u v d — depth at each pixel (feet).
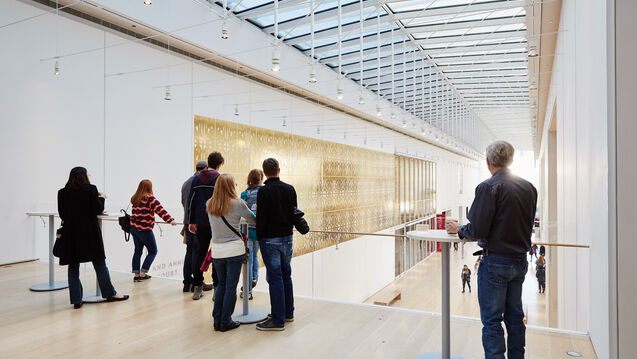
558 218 26.86
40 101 21.16
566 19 21.21
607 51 8.86
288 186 12.76
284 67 36.55
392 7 32.63
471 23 33.73
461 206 117.39
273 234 12.34
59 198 14.52
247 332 12.30
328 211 48.19
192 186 15.55
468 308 12.38
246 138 35.35
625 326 8.43
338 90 30.07
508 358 8.57
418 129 69.82
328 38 36.83
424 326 12.69
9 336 11.91
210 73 31.76
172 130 28.43
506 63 43.11
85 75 23.24
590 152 11.89
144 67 26.63
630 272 8.40
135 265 18.63
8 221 20.11
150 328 12.58
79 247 14.40
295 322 13.14
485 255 8.55
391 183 67.21
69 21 22.47
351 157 54.19
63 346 11.19
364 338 11.79
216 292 12.57
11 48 20.01
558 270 23.29
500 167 8.49
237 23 31.09
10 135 20.01
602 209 9.67
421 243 14.49
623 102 8.52
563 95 23.16
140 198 18.38
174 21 25.96
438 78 48.42
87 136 23.27
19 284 17.51
